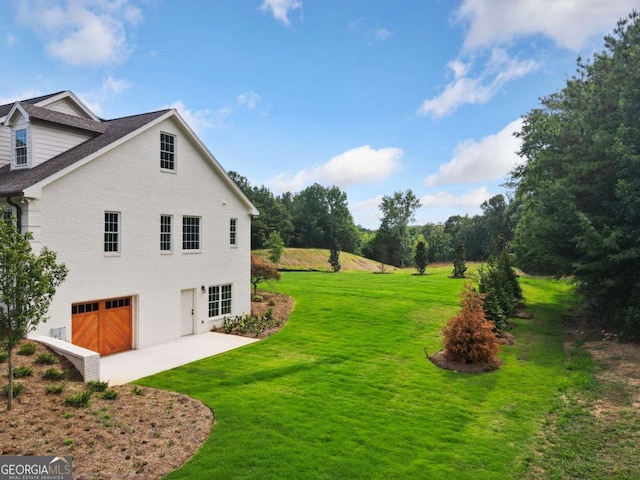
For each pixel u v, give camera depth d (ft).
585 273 61.31
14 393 29.45
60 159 47.83
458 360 46.14
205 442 26.27
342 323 65.26
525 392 38.45
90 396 31.37
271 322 65.00
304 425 29.48
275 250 151.43
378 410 33.19
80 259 45.16
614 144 54.19
